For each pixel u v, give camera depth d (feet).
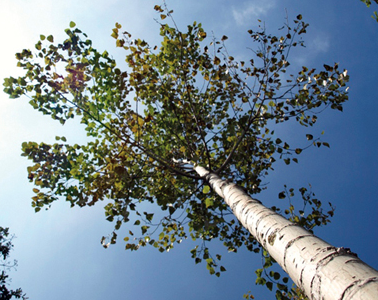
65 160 10.94
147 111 11.09
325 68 11.33
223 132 13.20
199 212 12.82
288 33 12.01
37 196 10.87
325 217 12.70
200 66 14.06
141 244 12.05
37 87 10.31
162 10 12.14
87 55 10.35
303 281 4.17
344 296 3.28
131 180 11.28
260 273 11.00
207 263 13.15
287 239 5.08
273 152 14.19
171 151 15.38
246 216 6.99
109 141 13.06
